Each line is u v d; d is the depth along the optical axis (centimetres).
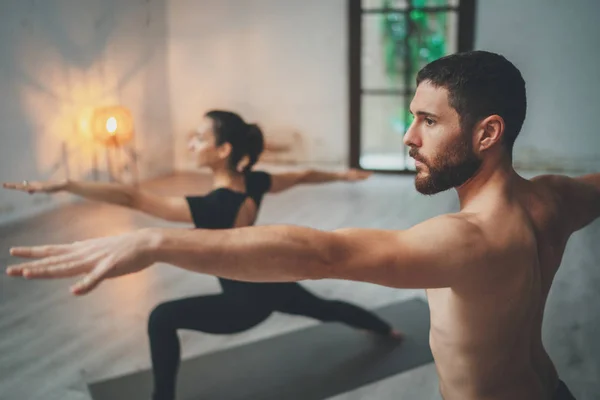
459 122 104
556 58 680
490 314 107
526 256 105
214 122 233
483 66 103
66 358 292
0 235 496
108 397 256
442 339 116
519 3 674
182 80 768
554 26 672
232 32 743
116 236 91
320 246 93
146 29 720
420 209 577
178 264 90
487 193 108
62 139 598
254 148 241
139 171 723
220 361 288
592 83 677
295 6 721
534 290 110
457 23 688
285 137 755
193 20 750
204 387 265
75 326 328
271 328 324
